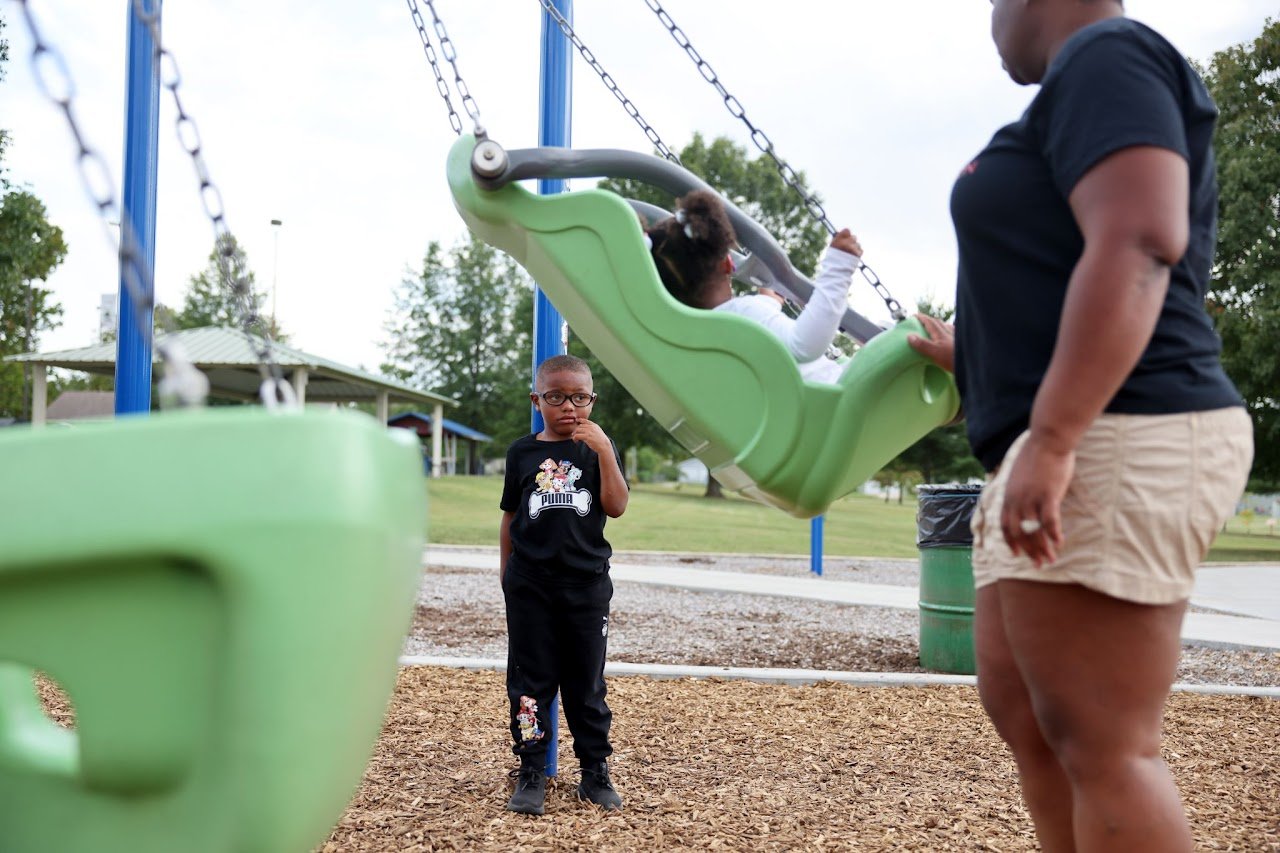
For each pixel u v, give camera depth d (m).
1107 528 1.52
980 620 1.89
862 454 2.10
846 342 2.96
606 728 3.29
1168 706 5.06
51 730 1.38
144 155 3.81
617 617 8.48
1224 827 3.16
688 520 25.25
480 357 64.75
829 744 4.12
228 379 28.55
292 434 1.07
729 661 6.51
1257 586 13.12
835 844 2.89
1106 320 1.43
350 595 1.07
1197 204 1.61
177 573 1.09
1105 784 1.56
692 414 2.12
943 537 6.21
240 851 1.07
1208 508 1.54
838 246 2.24
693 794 3.38
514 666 3.25
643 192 29.39
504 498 3.36
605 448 3.24
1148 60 1.52
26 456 1.06
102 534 1.05
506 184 2.22
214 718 1.09
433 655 6.42
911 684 5.40
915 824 3.09
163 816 1.14
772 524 25.84
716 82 2.46
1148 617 1.54
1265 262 25.73
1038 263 1.62
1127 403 1.53
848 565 15.46
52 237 34.06
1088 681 1.56
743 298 2.36
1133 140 1.45
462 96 2.25
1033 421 1.50
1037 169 1.62
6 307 29.38
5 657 1.10
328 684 1.07
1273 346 25.28
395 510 1.15
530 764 3.19
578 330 2.35
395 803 3.16
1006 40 1.81
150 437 1.06
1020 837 2.99
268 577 1.04
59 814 1.21
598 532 3.29
